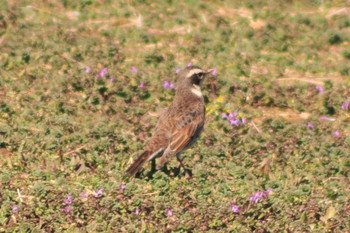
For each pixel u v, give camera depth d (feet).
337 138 53.67
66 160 48.06
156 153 45.52
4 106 55.06
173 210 42.45
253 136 52.95
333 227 41.81
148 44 70.79
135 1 77.15
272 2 78.23
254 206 42.93
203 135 52.65
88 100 58.03
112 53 66.64
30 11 74.64
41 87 59.21
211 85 61.62
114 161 48.06
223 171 47.60
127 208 42.57
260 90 61.98
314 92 62.08
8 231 40.42
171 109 47.85
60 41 68.59
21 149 48.29
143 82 61.52
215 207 42.80
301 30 74.28
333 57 70.38
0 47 66.18
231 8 77.56
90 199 42.88
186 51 68.54
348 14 76.59
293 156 50.31
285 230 41.45
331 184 46.65
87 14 75.00
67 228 40.98
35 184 44.24
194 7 76.79
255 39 71.82
